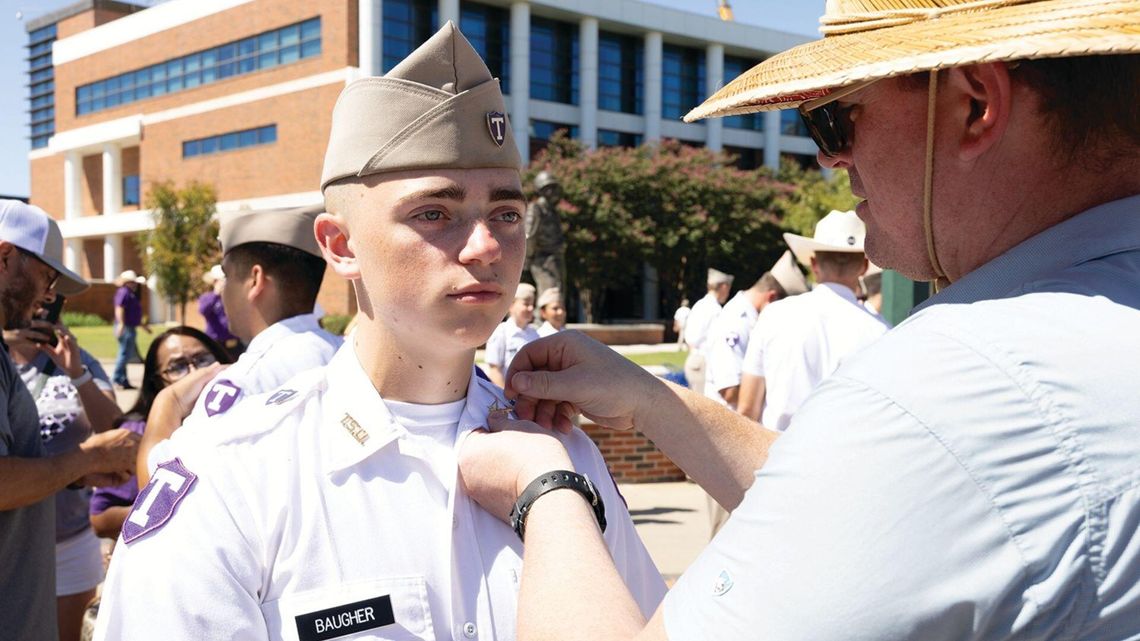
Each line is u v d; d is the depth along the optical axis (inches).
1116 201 41.6
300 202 1360.7
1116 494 34.3
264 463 52.3
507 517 53.5
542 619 43.3
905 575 34.5
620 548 60.2
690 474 64.1
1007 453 34.9
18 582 99.5
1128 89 40.2
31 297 118.9
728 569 37.7
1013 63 41.0
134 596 48.9
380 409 54.3
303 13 1343.5
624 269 1302.9
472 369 59.0
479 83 52.6
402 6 1333.7
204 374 118.6
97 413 165.9
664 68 1627.7
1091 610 34.4
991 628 34.9
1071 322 37.3
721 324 231.0
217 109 1480.1
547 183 587.5
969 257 45.3
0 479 94.6
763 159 1744.6
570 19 1501.0
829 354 162.7
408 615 51.4
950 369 36.5
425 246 51.8
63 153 1841.8
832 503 35.6
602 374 61.2
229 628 48.6
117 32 1665.8
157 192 1315.2
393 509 53.4
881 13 46.4
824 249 166.1
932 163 44.4
